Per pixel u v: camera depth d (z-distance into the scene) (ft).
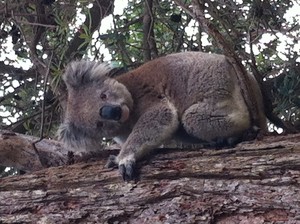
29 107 6.44
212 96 4.62
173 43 6.51
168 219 3.74
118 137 5.17
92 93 4.98
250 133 4.39
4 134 5.06
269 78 5.87
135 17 6.75
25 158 5.04
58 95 5.82
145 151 4.34
